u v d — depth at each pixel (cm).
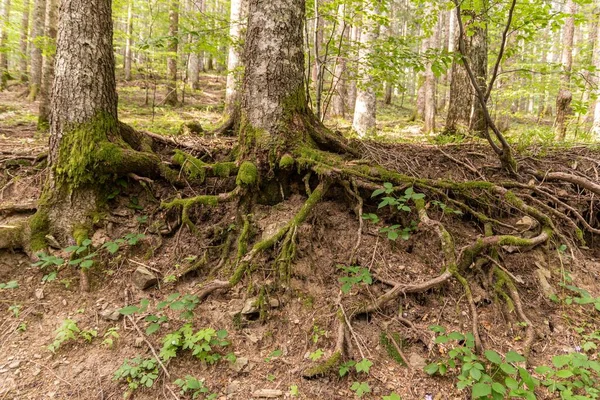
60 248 381
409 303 330
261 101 403
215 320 324
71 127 398
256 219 394
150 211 421
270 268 351
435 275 351
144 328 318
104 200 412
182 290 356
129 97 1384
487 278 348
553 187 453
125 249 386
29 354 300
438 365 276
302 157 399
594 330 317
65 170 395
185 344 294
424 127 1212
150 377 278
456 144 544
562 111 677
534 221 398
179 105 1339
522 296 342
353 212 403
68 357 300
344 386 272
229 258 375
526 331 305
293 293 338
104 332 319
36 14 1211
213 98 1678
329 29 700
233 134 579
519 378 266
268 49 399
